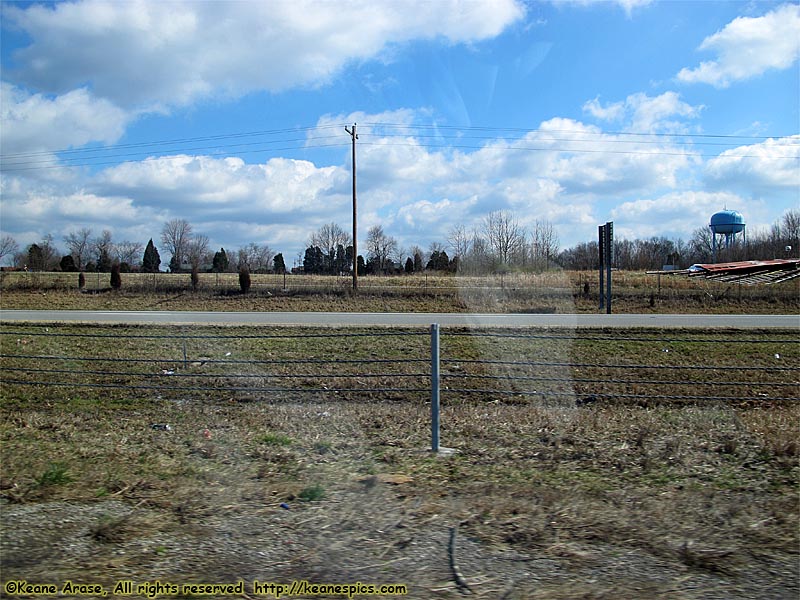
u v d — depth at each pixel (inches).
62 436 292.8
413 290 1094.4
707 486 206.4
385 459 242.4
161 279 1357.0
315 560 146.1
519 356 374.9
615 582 136.8
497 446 264.1
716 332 624.4
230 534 160.2
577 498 189.9
